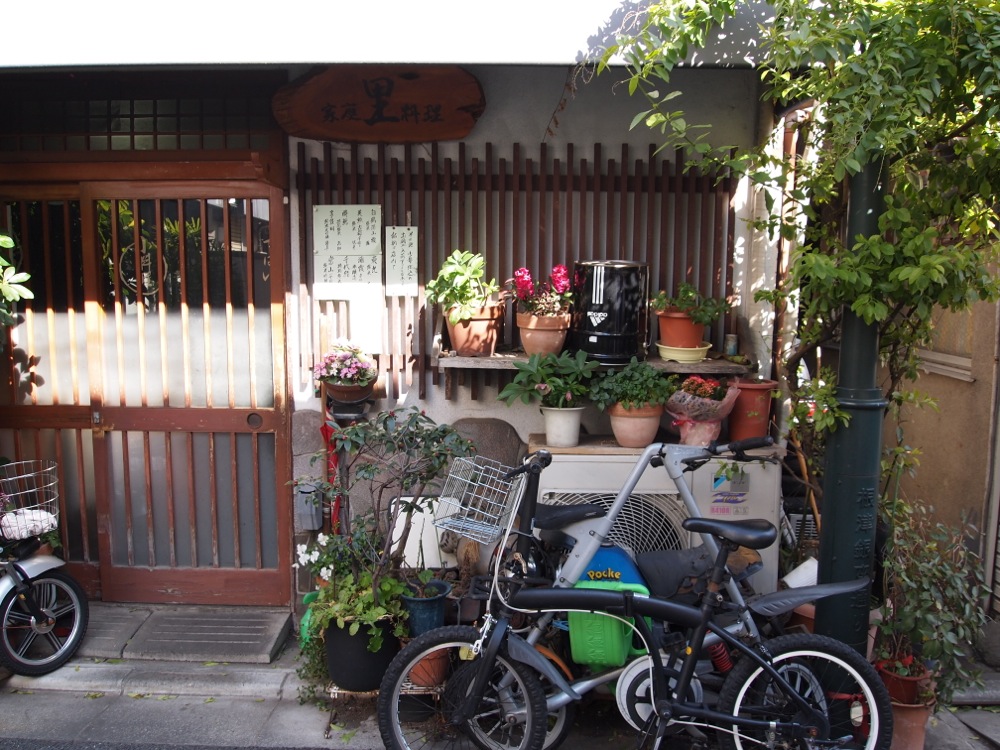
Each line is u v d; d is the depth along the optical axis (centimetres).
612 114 441
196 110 449
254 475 469
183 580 475
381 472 396
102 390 468
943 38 305
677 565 354
